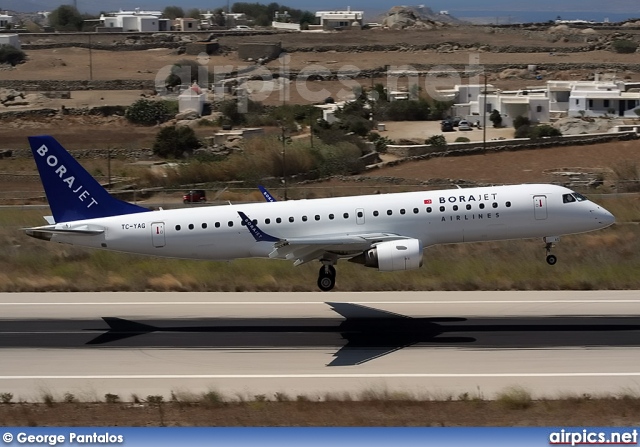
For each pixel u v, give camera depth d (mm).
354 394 63594
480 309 89812
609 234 131750
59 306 94562
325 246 83625
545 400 60906
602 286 100125
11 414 59844
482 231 91438
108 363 72688
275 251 85125
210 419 58156
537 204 91625
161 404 61344
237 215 91938
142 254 93312
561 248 122125
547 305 91125
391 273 106500
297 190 185125
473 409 59312
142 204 179250
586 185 188500
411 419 57625
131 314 90375
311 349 76062
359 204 91562
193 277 106375
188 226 91938
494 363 70812
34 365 72375
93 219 93062
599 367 69188
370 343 77688
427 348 75750
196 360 73312
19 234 139625
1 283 105375
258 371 69938
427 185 191750
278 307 92375
